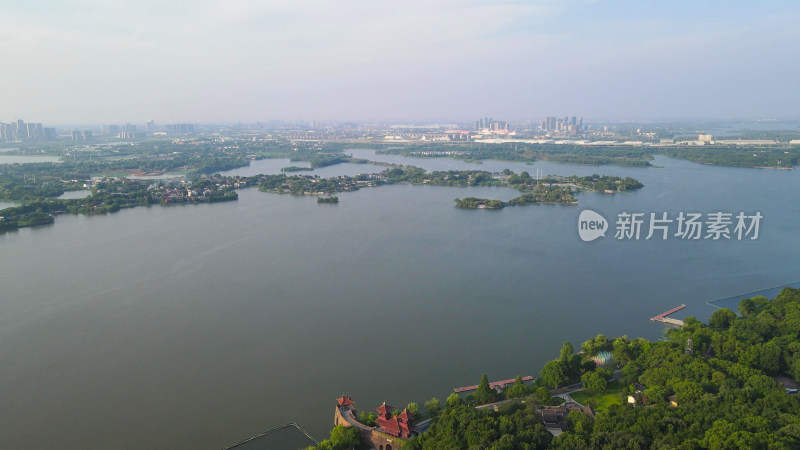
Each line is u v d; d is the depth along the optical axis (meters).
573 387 132.62
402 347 155.62
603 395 127.25
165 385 137.12
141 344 157.88
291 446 114.00
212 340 160.25
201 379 139.50
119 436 117.69
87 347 156.12
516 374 141.38
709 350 145.00
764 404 108.19
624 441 97.31
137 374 142.00
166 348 155.50
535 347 156.00
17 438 117.31
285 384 137.00
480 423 105.06
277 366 145.62
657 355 134.50
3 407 128.25
